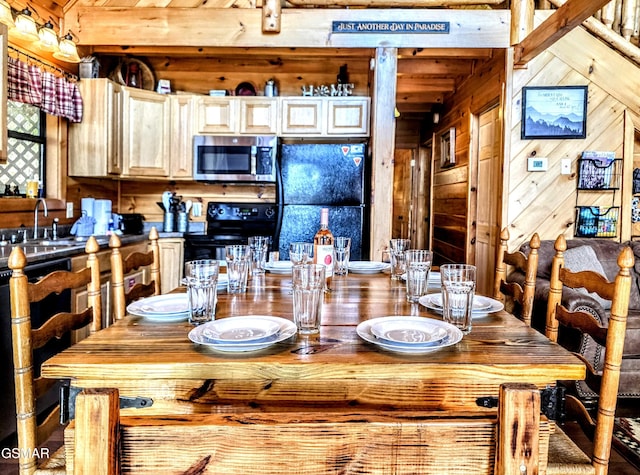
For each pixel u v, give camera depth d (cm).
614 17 381
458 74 486
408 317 130
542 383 103
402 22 361
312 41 364
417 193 715
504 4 377
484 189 450
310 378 100
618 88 364
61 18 369
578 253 333
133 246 361
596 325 143
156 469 48
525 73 365
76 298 270
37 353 229
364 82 465
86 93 373
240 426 49
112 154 378
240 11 366
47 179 361
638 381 276
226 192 464
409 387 104
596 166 363
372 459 50
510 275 359
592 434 136
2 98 242
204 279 136
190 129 422
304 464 49
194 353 106
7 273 212
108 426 46
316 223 393
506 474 48
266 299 165
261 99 419
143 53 396
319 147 393
